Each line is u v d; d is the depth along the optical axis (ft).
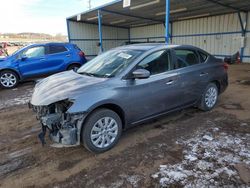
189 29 60.54
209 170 9.41
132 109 11.87
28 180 9.29
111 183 8.86
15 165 10.38
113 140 11.46
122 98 11.34
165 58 13.53
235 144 11.51
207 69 15.84
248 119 14.94
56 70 30.71
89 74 12.87
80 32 68.95
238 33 49.39
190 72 14.61
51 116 10.36
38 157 11.02
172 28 65.62
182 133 13.02
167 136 12.69
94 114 10.62
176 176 9.10
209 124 14.23
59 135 10.47
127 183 8.82
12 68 28.22
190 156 10.52
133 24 73.82
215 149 11.06
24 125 15.42
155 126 14.11
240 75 32.89
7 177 9.52
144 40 76.95
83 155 11.03
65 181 9.13
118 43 79.92
